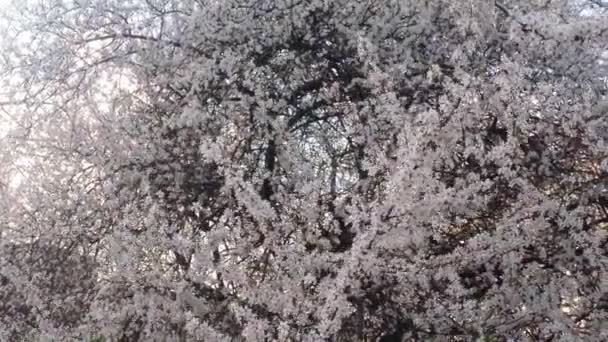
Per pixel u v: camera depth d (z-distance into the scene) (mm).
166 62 6090
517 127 5203
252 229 5301
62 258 5879
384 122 5590
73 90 6254
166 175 5820
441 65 6148
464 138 5176
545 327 4828
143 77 6227
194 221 5695
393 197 4551
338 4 6223
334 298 4434
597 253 5020
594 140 5309
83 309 5711
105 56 6316
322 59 6426
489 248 4855
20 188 5984
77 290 5773
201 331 4773
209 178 5824
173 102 6172
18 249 5887
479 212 5336
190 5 6234
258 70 5977
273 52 6273
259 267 5238
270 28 6195
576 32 5180
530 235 4938
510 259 4914
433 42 6258
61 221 5859
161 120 6074
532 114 5449
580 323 5340
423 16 6078
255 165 5914
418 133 4680
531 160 5574
